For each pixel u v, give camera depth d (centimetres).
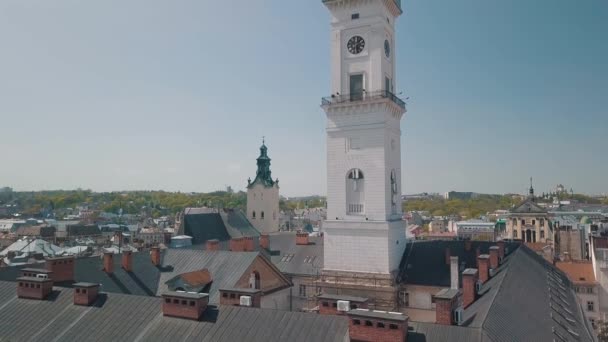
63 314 3919
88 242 17138
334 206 7175
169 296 3622
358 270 6956
